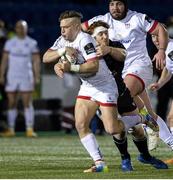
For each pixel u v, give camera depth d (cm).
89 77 2155
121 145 2238
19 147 3422
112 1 2497
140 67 2477
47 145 3566
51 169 2312
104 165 2195
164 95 4528
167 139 2511
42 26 5788
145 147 2362
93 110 2186
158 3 6066
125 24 2506
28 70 4356
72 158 2780
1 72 4369
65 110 4644
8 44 4341
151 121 2394
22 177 2027
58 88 4969
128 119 2244
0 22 4600
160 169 2308
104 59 2206
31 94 4356
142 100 2517
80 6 5869
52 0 5931
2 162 2589
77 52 2153
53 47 2236
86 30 2383
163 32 2459
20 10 5800
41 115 4794
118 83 2248
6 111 4675
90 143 2188
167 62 2444
